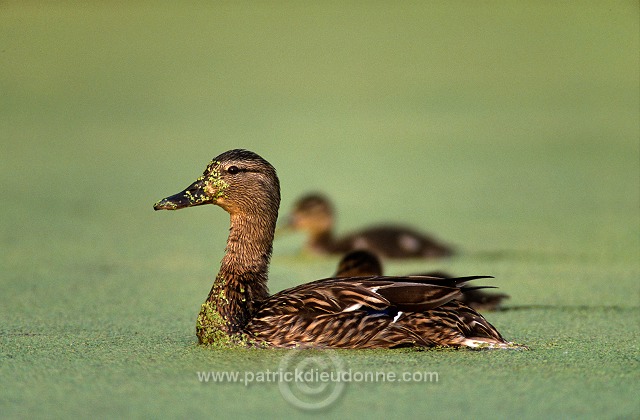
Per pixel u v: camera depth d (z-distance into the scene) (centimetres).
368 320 899
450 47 3916
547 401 782
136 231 1744
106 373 868
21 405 779
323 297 911
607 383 830
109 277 1390
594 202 1939
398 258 1578
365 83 3581
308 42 3944
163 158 2380
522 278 1384
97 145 2558
